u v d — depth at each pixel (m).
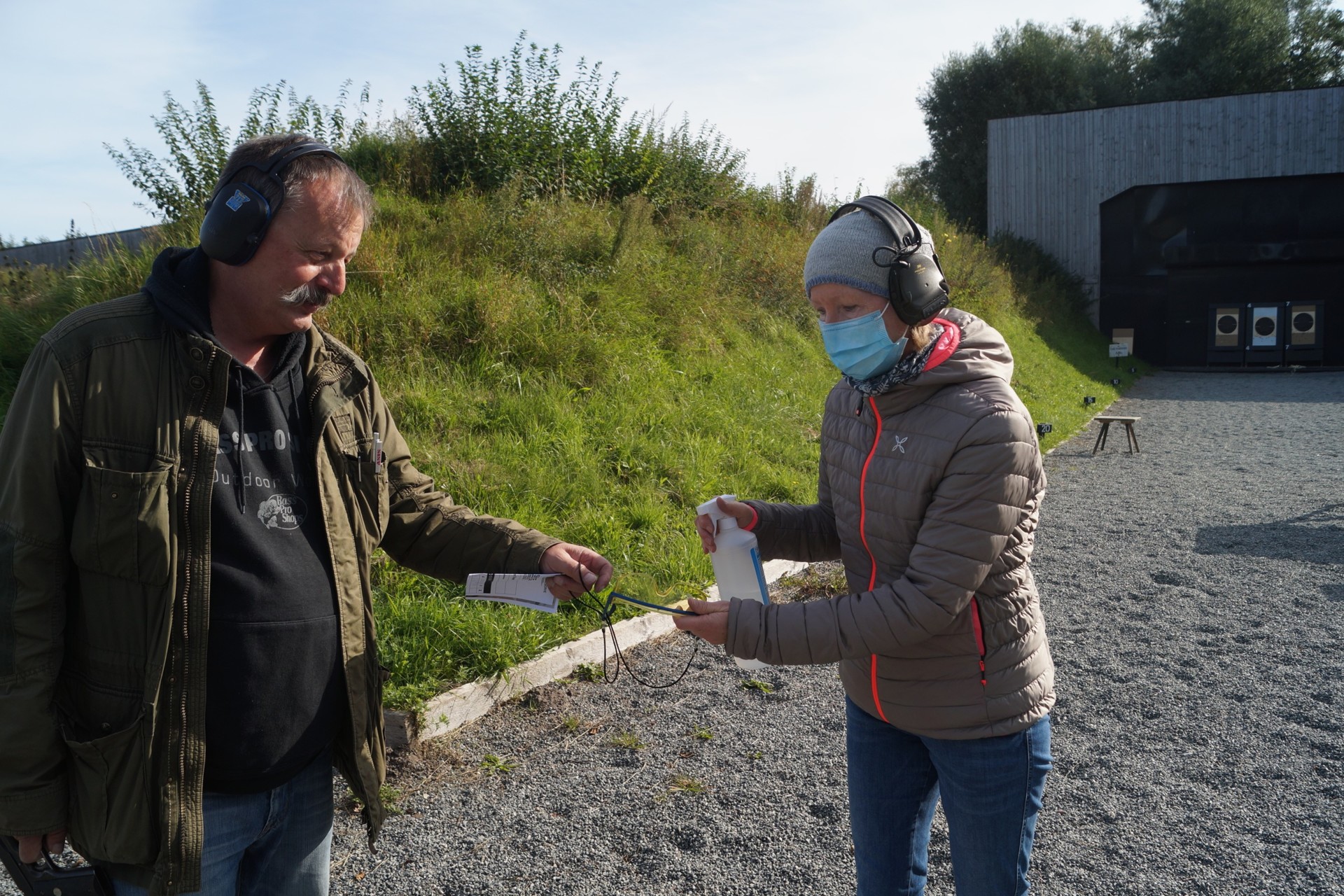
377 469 1.86
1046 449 12.00
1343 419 14.41
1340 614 5.37
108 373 1.49
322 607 1.71
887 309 1.73
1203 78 35.47
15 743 1.44
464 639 4.09
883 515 1.82
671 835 3.06
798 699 4.14
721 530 2.10
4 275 7.15
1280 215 24.72
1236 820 3.20
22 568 1.43
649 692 4.16
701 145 14.05
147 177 9.42
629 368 7.87
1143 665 4.65
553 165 11.17
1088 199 26.22
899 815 1.99
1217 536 7.31
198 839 1.54
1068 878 2.87
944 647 1.79
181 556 1.52
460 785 3.36
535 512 5.43
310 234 1.58
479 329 7.25
